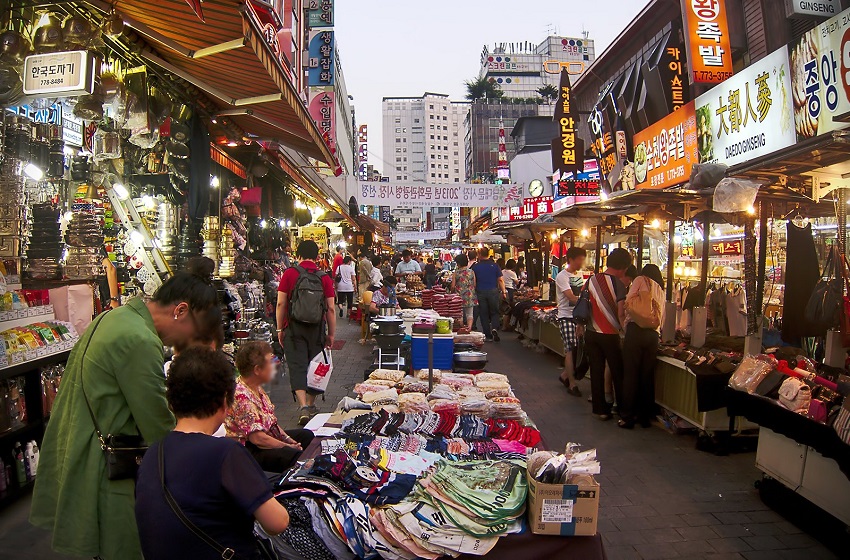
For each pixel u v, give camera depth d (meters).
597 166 16.16
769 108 7.79
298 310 6.19
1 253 4.84
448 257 51.97
